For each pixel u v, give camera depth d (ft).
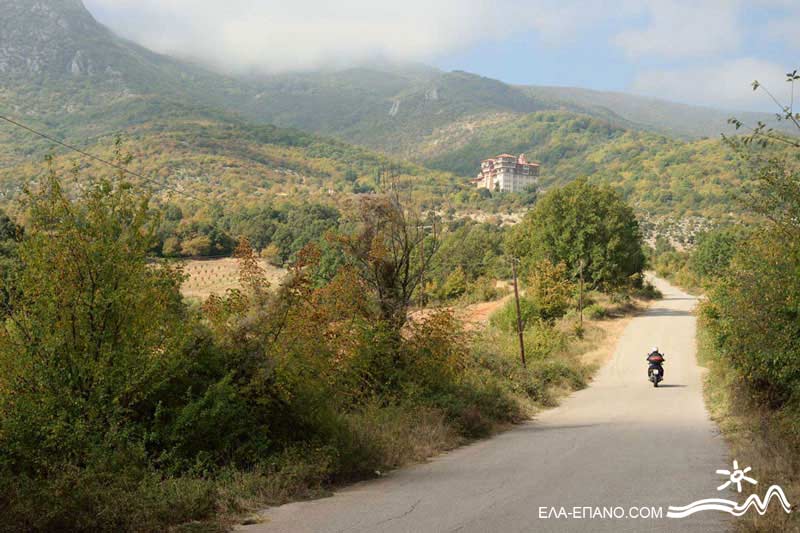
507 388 80.38
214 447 31.50
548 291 174.60
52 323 29.27
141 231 32.17
